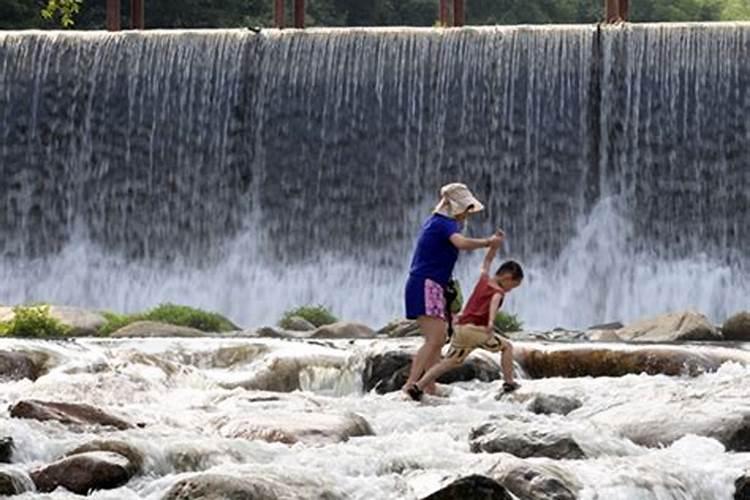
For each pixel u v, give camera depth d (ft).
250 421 98.68
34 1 394.11
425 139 242.37
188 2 422.82
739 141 233.35
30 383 127.44
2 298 250.16
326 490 78.38
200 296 246.06
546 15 583.58
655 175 235.61
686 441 96.17
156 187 250.78
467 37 241.76
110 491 79.71
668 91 235.40
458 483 77.66
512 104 239.50
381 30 245.45
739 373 133.18
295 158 246.27
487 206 240.12
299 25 268.82
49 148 253.65
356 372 137.28
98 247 251.80
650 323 202.39
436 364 122.31
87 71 253.65
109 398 119.44
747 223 233.55
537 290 235.81
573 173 237.86
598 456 91.35
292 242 245.86
